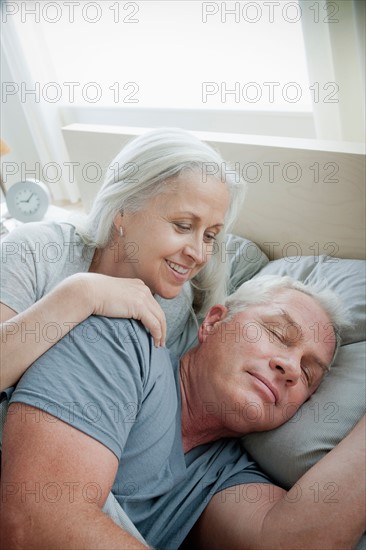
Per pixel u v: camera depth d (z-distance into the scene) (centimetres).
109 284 83
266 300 100
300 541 71
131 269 103
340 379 97
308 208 133
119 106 256
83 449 66
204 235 101
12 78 286
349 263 124
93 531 60
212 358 93
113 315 82
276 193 137
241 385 89
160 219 96
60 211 221
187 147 97
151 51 226
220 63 205
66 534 60
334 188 125
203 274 123
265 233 147
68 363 74
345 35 134
